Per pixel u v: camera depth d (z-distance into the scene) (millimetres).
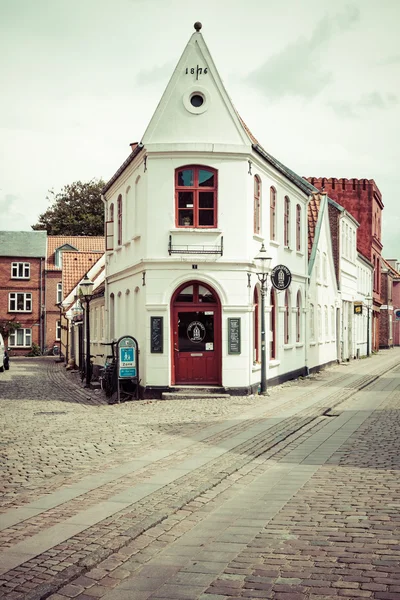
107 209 29297
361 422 15672
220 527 7574
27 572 5988
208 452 12062
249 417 16781
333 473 10164
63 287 48281
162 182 21594
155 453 12000
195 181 21750
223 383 21516
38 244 69812
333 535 7020
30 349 68000
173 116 21609
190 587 5789
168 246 21531
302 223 30000
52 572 5984
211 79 21641
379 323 69000
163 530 7469
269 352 24719
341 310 40750
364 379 28422
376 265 60844
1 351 38750
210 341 21891
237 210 21703
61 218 73938
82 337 32281
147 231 21641
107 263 28531
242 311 21656
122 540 6918
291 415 17062
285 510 8148
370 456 11398
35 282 68750
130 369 21531
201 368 21875
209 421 16141
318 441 13195
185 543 7031
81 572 6090
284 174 25734
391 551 6430
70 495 8961
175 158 21562
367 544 6668
